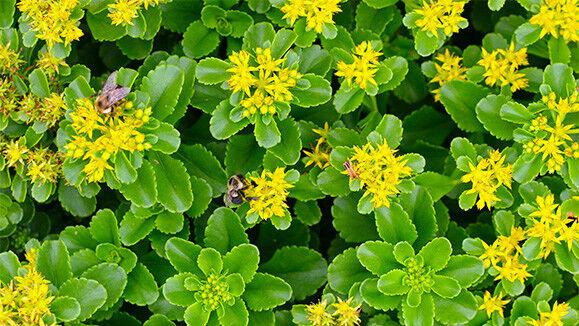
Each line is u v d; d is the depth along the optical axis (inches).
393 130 25.1
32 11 25.3
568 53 25.6
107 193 27.6
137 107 24.8
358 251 24.8
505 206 25.2
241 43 26.6
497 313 25.1
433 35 25.8
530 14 27.0
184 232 25.8
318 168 25.8
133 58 26.8
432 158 27.1
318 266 25.9
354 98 25.5
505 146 26.5
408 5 26.3
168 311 25.6
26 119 25.5
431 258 24.7
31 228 27.6
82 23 28.2
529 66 27.6
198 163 25.9
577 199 24.8
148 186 24.9
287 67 25.1
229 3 26.4
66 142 24.9
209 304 24.9
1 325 24.4
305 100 25.1
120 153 24.6
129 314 26.7
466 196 25.2
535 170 24.9
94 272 25.1
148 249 26.5
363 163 24.9
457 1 26.1
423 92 28.0
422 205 25.2
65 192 26.3
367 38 26.6
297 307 25.0
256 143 26.1
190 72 25.6
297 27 25.5
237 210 25.6
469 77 26.4
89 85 25.9
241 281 24.8
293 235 26.7
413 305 24.6
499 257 25.2
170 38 28.3
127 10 25.5
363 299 24.6
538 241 24.8
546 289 24.9
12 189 26.0
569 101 24.9
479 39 28.9
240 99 24.9
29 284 24.7
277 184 25.1
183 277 25.0
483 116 25.4
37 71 25.4
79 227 25.7
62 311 24.6
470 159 25.1
